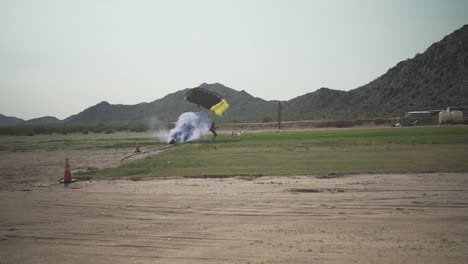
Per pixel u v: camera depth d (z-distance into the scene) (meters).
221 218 12.84
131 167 27.83
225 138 64.94
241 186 18.50
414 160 24.36
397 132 62.88
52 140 82.56
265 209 13.80
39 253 10.13
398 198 14.54
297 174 21.03
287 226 11.59
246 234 10.97
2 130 133.88
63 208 15.36
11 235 11.85
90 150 49.31
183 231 11.55
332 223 11.70
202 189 18.17
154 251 9.90
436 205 13.30
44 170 28.89
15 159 39.22
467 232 10.35
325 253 9.15
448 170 19.88
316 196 15.56
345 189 16.64
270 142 49.34
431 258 8.59
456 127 78.62
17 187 21.28
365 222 11.66
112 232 11.76
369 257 8.79
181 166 27.09
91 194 18.12
